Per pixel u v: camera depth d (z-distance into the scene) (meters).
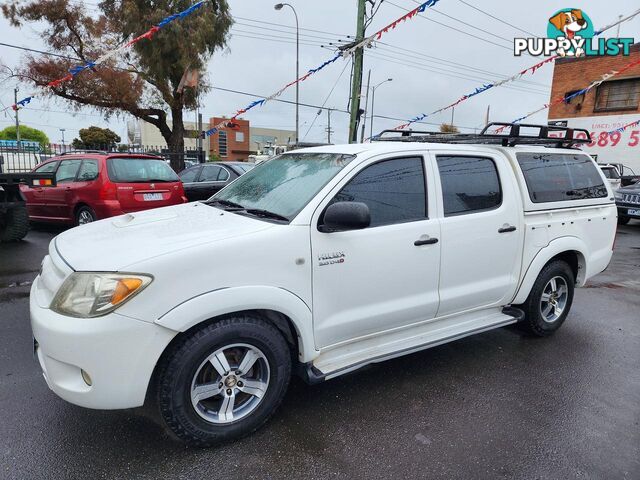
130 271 2.29
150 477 2.39
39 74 19.39
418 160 3.35
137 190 7.73
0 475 2.37
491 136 3.93
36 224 9.82
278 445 2.68
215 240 2.53
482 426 2.92
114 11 20.59
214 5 20.81
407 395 3.28
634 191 11.72
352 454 2.62
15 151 15.80
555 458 2.62
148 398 3.09
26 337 4.00
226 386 2.62
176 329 2.35
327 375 2.87
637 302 5.65
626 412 3.13
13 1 18.91
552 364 3.83
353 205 2.66
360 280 2.98
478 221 3.56
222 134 58.59
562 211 4.20
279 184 3.29
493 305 3.88
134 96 21.30
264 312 2.73
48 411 2.92
